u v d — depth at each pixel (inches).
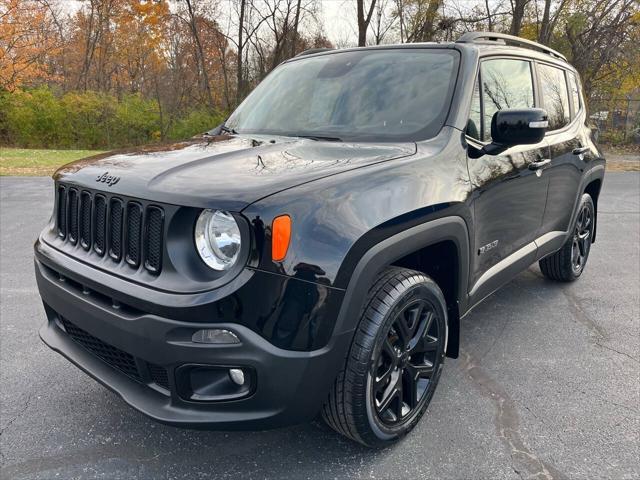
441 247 104.4
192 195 76.1
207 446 97.0
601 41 882.1
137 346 78.3
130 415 106.3
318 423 103.8
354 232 78.5
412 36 991.6
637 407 110.6
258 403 77.2
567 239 172.1
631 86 944.9
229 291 72.9
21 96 1026.1
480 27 945.5
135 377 85.9
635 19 829.2
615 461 93.4
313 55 148.1
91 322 85.4
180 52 1206.9
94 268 86.6
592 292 180.5
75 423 103.3
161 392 81.4
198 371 78.9
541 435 100.7
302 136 117.7
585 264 202.2
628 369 127.0
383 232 82.5
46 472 89.4
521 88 138.7
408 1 959.0
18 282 183.9
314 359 76.3
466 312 113.1
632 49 872.3
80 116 1064.8
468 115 112.0
